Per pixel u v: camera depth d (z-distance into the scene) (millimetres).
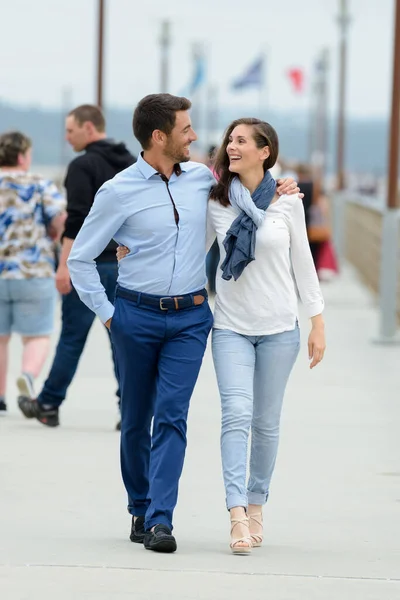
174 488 13062
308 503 15461
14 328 20484
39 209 20188
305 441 19125
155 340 13023
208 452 18141
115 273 18250
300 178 44219
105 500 15336
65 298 19234
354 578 12227
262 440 13391
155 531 13000
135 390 13211
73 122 18516
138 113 12844
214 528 14219
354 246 54906
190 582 11922
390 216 30781
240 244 12789
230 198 12898
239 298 13070
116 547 13242
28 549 13102
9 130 20172
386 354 29000
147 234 12906
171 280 12953
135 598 11375
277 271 13039
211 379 25016
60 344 19562
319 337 13391
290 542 13672
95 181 18484
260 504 13578
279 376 13203
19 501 15211
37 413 19797
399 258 33344
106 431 19562
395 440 19312
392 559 13000
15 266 20141
